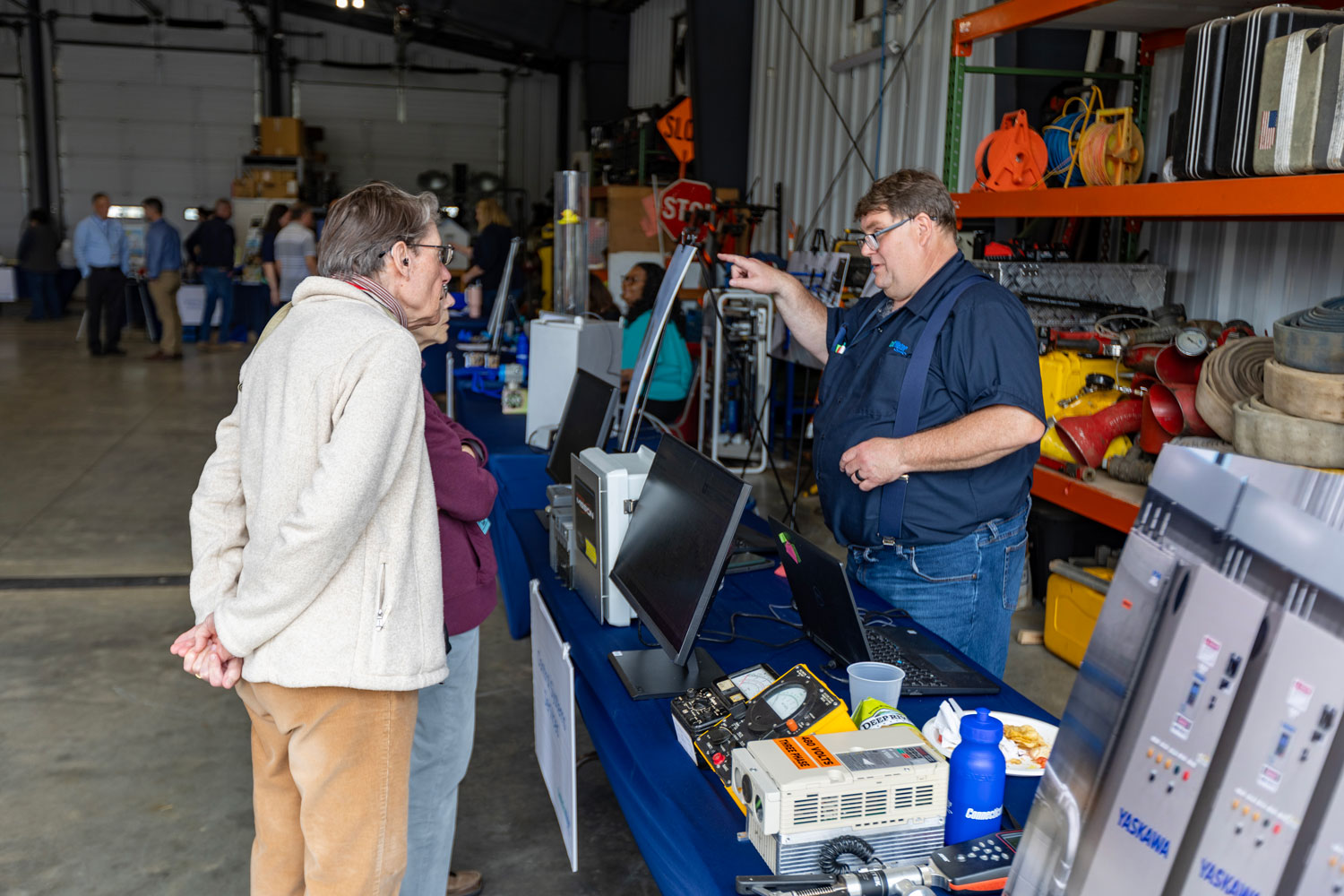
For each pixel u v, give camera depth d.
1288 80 2.18
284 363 1.29
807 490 5.13
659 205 6.59
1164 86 3.68
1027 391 1.77
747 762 1.15
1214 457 0.62
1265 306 3.30
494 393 4.25
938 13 5.16
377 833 1.36
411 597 1.33
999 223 4.38
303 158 13.20
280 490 1.26
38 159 14.36
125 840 2.21
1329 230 3.04
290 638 1.27
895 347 1.91
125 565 3.98
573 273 3.68
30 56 14.19
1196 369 2.87
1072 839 0.71
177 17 14.49
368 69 14.98
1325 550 0.57
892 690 1.40
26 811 2.32
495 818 2.33
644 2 11.54
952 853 1.09
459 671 1.65
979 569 1.91
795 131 6.93
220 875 2.10
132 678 3.01
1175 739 0.64
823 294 5.11
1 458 5.62
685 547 1.54
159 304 9.29
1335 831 0.58
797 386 6.26
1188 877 0.64
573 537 2.01
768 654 1.72
